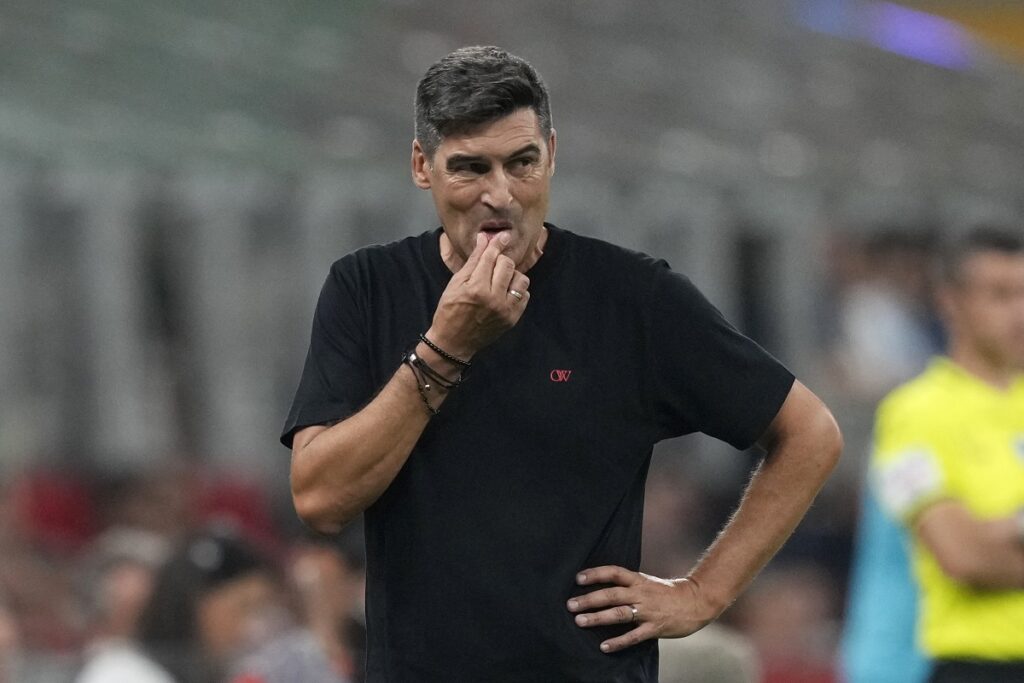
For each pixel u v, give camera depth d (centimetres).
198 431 3322
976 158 4300
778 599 2584
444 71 1139
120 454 3184
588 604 1154
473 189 1130
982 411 1895
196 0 3170
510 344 1172
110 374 3194
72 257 3159
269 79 3241
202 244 3256
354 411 1178
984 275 1898
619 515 1180
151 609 1864
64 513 3044
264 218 3303
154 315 3266
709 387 1185
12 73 2984
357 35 3375
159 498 3086
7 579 2389
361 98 3328
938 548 1844
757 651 2470
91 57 3055
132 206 3183
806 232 3925
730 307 3800
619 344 1181
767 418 1191
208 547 1884
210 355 3306
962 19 6159
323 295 1215
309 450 1147
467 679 1148
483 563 1148
